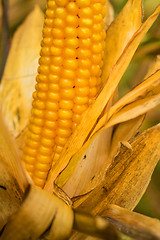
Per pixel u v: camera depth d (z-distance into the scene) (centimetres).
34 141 40
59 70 38
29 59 50
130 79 61
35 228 33
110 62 43
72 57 38
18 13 60
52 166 40
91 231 33
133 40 39
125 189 40
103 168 39
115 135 42
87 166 39
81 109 39
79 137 39
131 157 40
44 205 33
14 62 50
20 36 51
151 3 59
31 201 33
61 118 39
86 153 39
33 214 33
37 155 40
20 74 49
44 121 40
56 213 34
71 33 37
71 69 38
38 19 51
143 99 39
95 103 39
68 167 39
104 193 40
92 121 39
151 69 43
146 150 40
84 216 33
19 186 38
